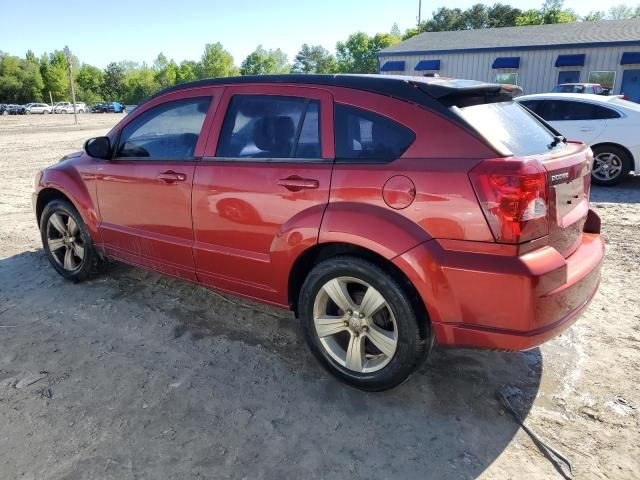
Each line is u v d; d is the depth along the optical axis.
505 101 3.16
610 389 2.98
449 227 2.49
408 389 3.01
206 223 3.42
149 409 2.82
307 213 2.90
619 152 8.66
